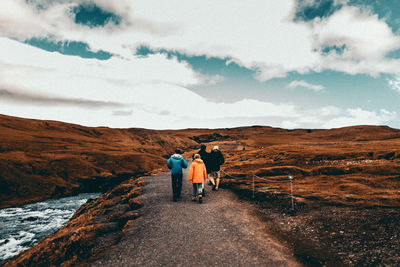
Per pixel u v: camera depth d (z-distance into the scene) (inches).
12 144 2132.1
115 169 2001.7
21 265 199.0
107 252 180.1
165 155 3737.7
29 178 1373.0
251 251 177.2
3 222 785.6
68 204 1087.0
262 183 462.6
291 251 177.9
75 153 2242.9
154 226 233.6
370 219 225.3
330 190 359.6
